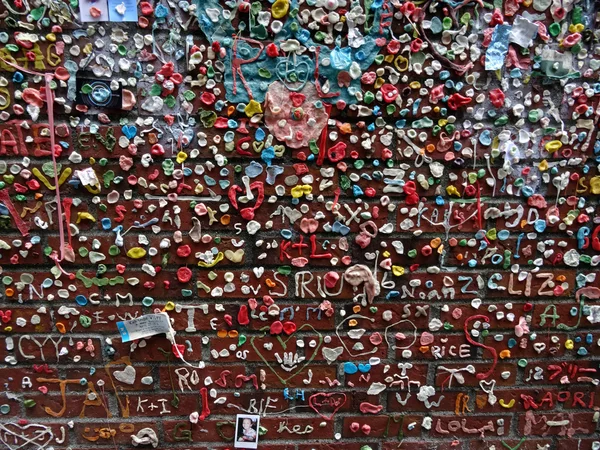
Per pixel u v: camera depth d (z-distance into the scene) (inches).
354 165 44.8
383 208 45.5
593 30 44.0
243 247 45.3
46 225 43.7
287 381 47.0
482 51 43.9
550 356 47.9
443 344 47.2
